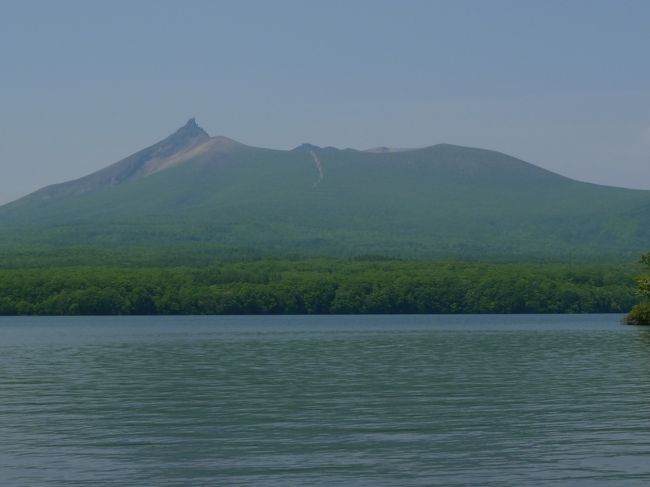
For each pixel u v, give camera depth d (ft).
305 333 613.93
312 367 333.62
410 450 167.43
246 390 258.57
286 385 270.46
